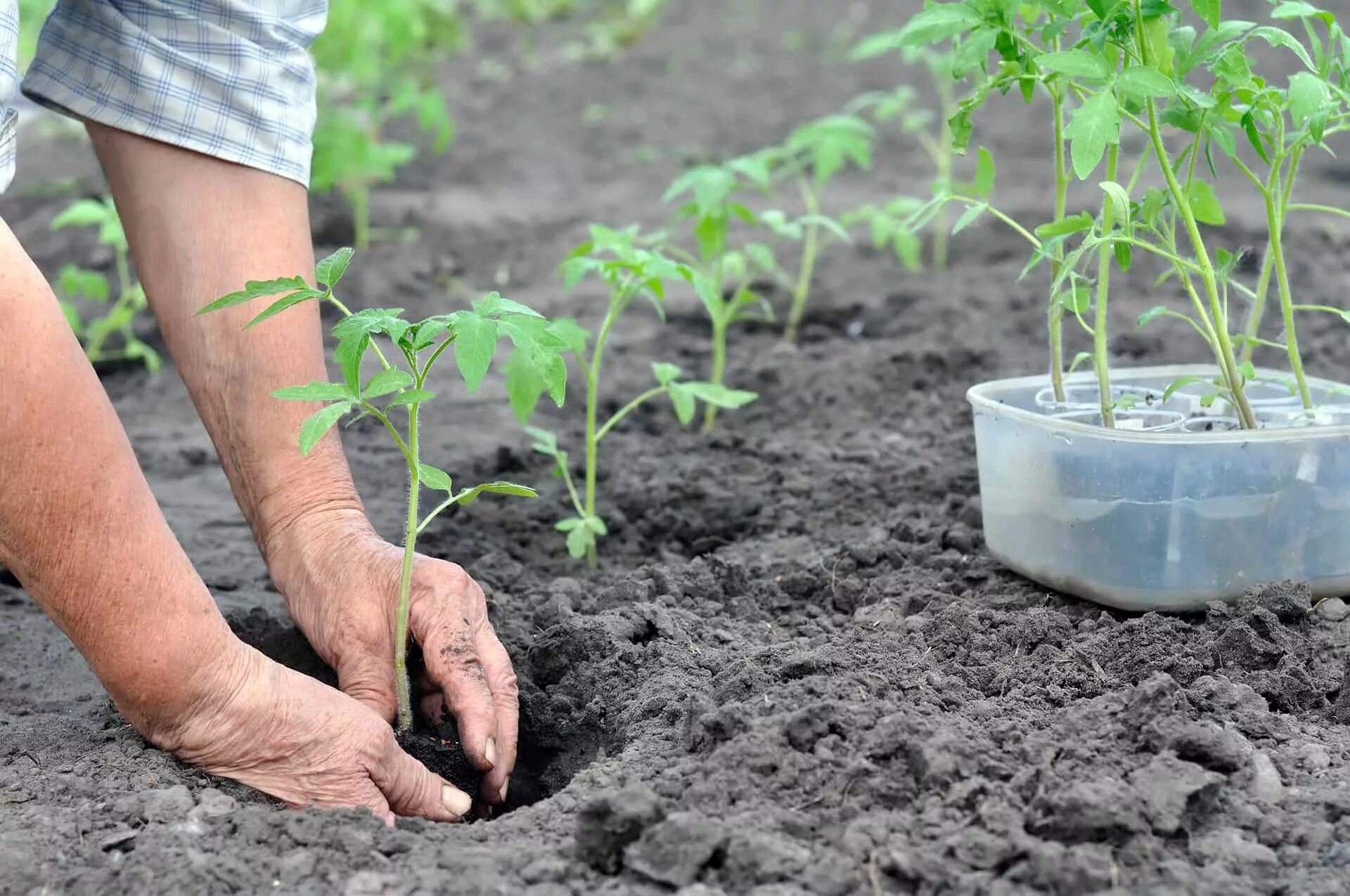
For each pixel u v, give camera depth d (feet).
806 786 7.34
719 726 7.85
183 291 9.26
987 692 8.79
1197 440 9.11
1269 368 15.76
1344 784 7.45
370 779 7.88
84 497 6.98
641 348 18.53
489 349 7.54
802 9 41.22
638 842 6.90
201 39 9.08
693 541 12.61
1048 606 10.00
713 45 38.58
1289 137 10.68
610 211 25.38
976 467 13.29
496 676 8.80
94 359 18.07
